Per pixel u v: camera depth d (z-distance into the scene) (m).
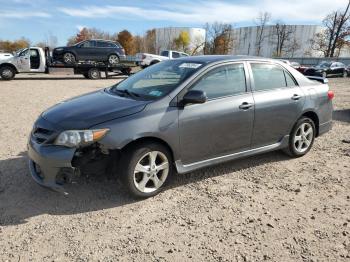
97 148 3.54
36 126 3.86
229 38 66.38
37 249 2.97
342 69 29.64
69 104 4.17
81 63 21.27
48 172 3.55
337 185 4.43
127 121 3.62
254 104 4.55
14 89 14.07
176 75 4.29
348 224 3.47
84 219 3.47
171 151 4.00
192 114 4.00
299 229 3.37
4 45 79.19
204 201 3.91
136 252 2.96
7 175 4.44
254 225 3.42
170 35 83.00
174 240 3.15
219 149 4.37
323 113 5.54
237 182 4.45
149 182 3.97
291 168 4.99
